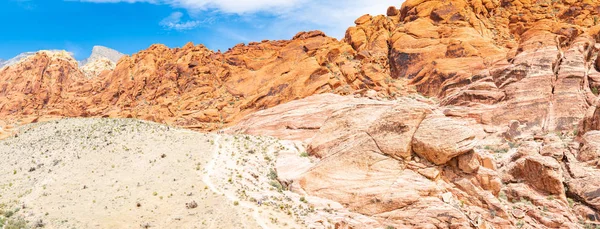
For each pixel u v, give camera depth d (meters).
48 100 84.88
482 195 34.84
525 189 38.09
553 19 65.56
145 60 82.50
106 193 35.38
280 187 39.31
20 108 82.19
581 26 62.12
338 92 64.12
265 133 56.22
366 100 58.34
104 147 47.06
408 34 70.88
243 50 81.19
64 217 30.81
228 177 38.81
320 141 44.12
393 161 36.62
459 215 32.22
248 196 35.00
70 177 39.19
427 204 33.50
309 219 32.16
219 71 77.50
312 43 74.06
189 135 51.66
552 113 49.97
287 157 44.44
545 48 56.06
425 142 36.00
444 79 61.25
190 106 71.19
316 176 38.09
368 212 34.56
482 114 51.84
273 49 79.75
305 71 68.19
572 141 44.47
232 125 65.44
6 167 44.59
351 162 37.66
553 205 35.91
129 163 42.28
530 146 42.25
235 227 29.69
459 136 35.53
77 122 61.00
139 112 71.38
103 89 82.38
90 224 29.81
